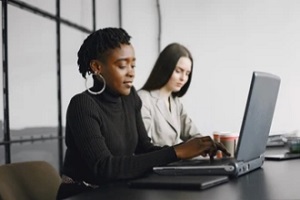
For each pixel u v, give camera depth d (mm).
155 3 3309
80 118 1236
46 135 2334
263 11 3139
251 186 970
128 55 1347
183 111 2451
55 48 2447
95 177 1185
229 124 3189
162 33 3305
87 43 1373
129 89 1385
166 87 2320
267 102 1155
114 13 3291
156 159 1153
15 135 2033
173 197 862
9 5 2004
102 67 1348
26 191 1277
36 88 2244
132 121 1481
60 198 1270
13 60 2025
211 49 3221
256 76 1020
